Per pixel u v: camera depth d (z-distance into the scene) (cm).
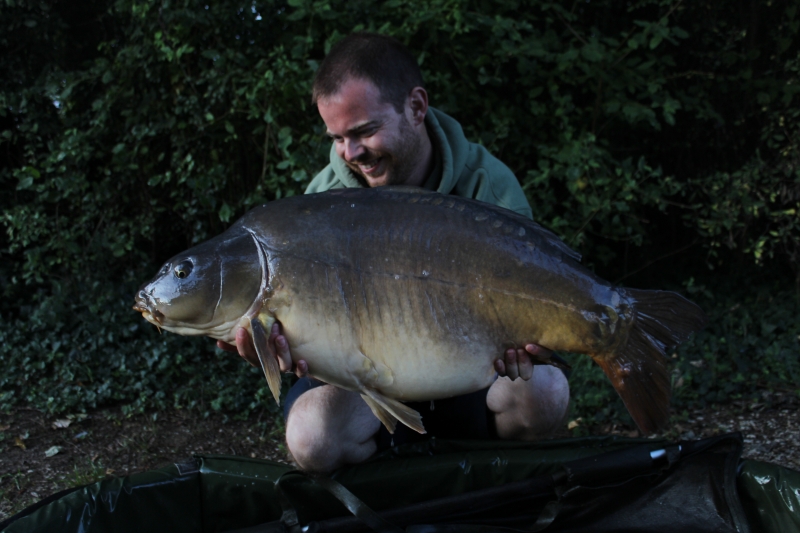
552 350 188
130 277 490
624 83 464
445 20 438
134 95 472
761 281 538
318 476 211
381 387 186
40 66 511
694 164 538
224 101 447
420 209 186
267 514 222
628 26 516
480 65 450
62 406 370
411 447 235
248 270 182
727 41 518
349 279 182
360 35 233
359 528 207
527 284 183
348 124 227
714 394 374
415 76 239
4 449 332
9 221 492
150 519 213
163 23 438
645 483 218
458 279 183
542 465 223
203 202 446
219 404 377
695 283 532
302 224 184
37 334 430
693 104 491
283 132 421
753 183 489
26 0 489
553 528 220
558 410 252
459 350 185
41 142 502
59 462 322
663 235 556
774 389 379
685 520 209
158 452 337
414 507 209
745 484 211
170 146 490
